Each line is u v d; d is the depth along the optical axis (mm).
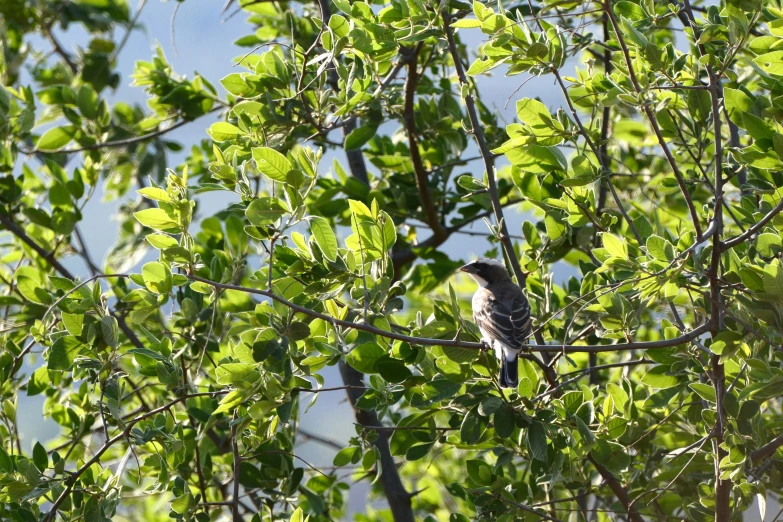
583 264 12219
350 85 11547
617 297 10008
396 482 13195
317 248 9422
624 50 8609
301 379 9766
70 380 13789
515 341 10031
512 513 10148
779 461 10344
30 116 14383
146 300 9906
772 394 8578
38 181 15180
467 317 16219
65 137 16656
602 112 14008
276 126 11742
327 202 14492
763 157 9125
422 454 10430
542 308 12250
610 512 11430
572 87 11977
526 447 10617
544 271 12609
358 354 10078
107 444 9508
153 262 9453
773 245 9172
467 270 13359
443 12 11141
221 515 12539
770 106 9648
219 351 12516
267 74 12164
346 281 9562
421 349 10070
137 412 12406
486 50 9242
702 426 10914
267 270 10367
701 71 12375
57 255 14961
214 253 13578
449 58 15539
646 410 12203
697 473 11070
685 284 9672
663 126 11578
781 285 8430
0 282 15016
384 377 9961
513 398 10008
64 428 13156
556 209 12125
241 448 12820
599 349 9523
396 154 15797
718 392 9281
